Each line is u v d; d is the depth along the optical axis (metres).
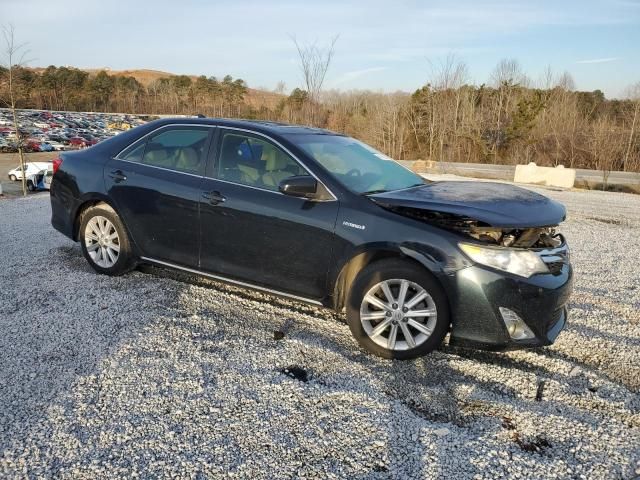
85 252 5.02
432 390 3.14
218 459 2.42
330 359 3.49
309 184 3.70
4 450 2.41
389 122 45.66
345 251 3.63
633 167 31.66
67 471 2.30
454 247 3.31
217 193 4.14
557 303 3.36
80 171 4.96
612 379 3.46
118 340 3.60
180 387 3.03
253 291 4.61
